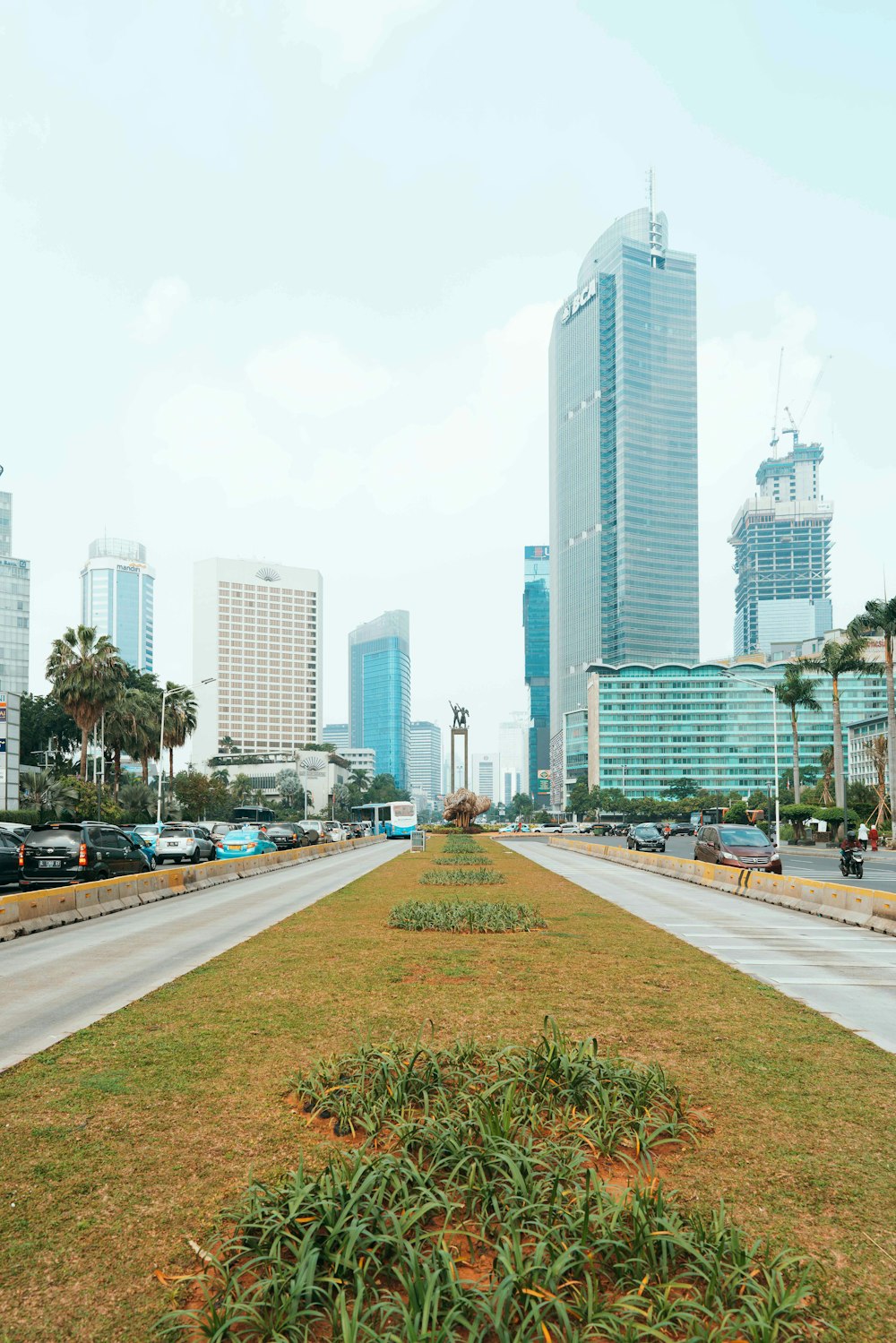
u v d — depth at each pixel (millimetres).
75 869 21016
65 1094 6359
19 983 10836
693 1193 4656
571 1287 3666
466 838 67000
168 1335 3502
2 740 51250
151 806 73375
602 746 189500
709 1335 3252
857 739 157500
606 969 11211
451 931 15039
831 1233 4254
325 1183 4223
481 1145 4871
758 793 147500
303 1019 8523
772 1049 7438
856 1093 6312
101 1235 4289
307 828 54625
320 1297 3598
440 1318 3439
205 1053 7383
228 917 18141
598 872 32281
